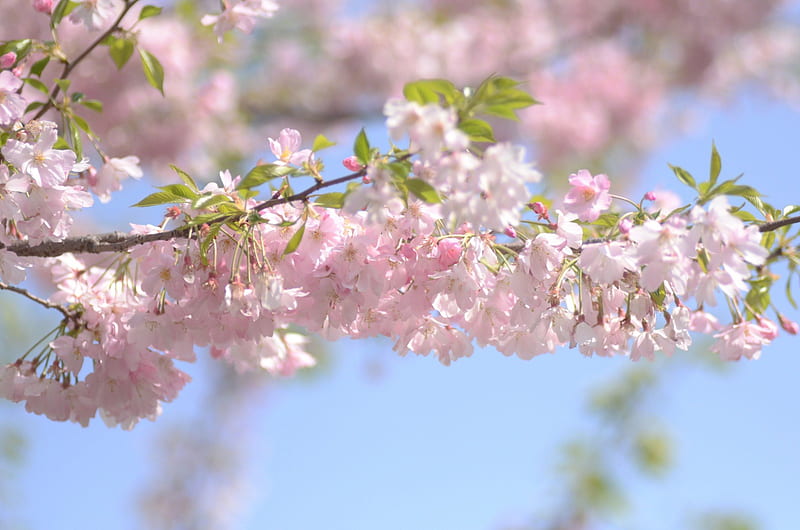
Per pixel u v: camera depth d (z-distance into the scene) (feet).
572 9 14.39
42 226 5.64
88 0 6.01
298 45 13.48
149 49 9.06
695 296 5.46
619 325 5.59
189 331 5.63
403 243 5.49
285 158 5.53
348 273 5.47
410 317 5.63
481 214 5.28
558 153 13.30
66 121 5.98
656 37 14.69
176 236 5.54
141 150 9.60
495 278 5.55
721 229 5.38
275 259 5.51
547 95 13.43
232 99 10.32
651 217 5.54
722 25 14.17
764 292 5.84
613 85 13.75
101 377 5.71
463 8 14.08
